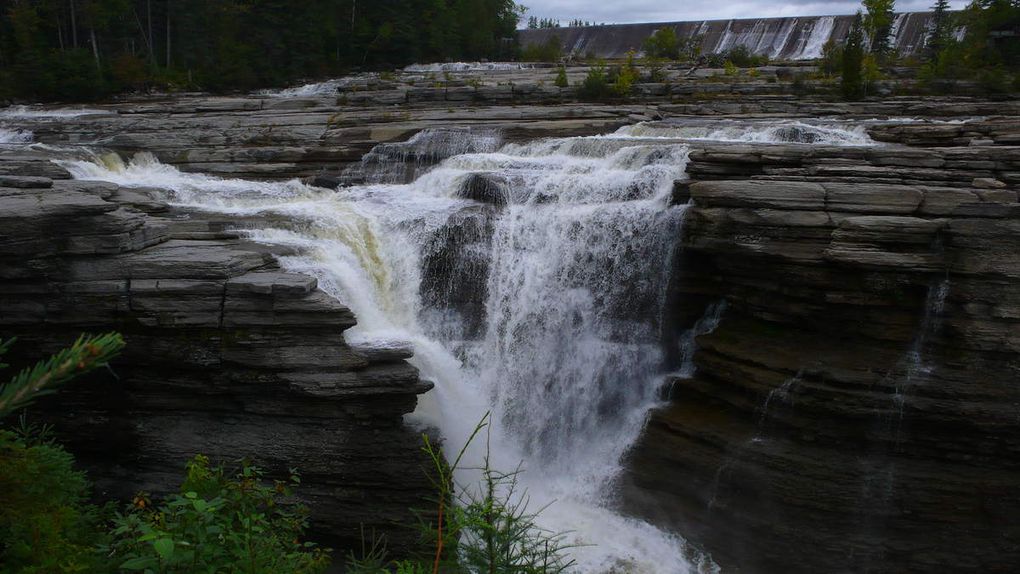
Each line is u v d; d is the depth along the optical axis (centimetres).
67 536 770
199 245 1346
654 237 1493
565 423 1507
